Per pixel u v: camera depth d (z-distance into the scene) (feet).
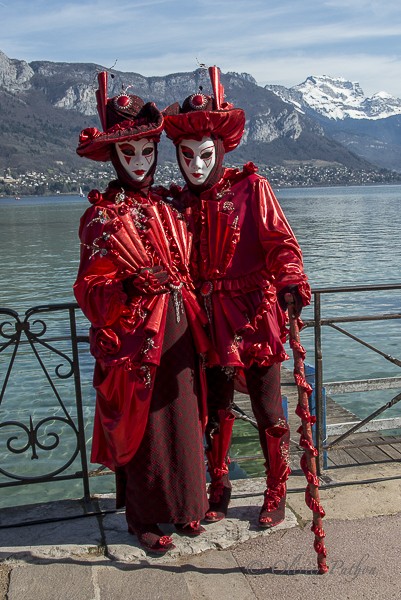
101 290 9.78
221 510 11.22
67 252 112.68
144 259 9.84
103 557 10.32
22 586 9.62
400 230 137.59
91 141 10.02
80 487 22.02
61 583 9.67
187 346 10.13
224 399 11.04
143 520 10.21
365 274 75.56
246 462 20.10
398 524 10.98
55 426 27.53
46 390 32.68
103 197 10.46
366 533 10.73
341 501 11.75
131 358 9.73
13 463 23.88
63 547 10.53
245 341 10.30
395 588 9.41
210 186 10.68
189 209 10.57
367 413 28.78
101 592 9.46
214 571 9.89
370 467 13.17
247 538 10.69
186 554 10.32
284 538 10.67
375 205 272.51
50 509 11.84
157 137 10.30
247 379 10.80
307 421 9.62
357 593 9.32
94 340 10.02
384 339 42.09
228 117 10.32
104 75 10.50
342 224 161.79
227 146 10.90
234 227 10.25
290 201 343.26
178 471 10.01
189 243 10.30
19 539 10.85
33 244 131.34
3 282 78.95
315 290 12.46
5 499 21.07
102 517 11.50
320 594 9.32
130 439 9.93
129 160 10.18
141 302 9.90
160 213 10.23
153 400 9.95
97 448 10.75
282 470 10.93
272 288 10.27
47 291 71.31
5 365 37.78
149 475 10.00
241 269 10.31
